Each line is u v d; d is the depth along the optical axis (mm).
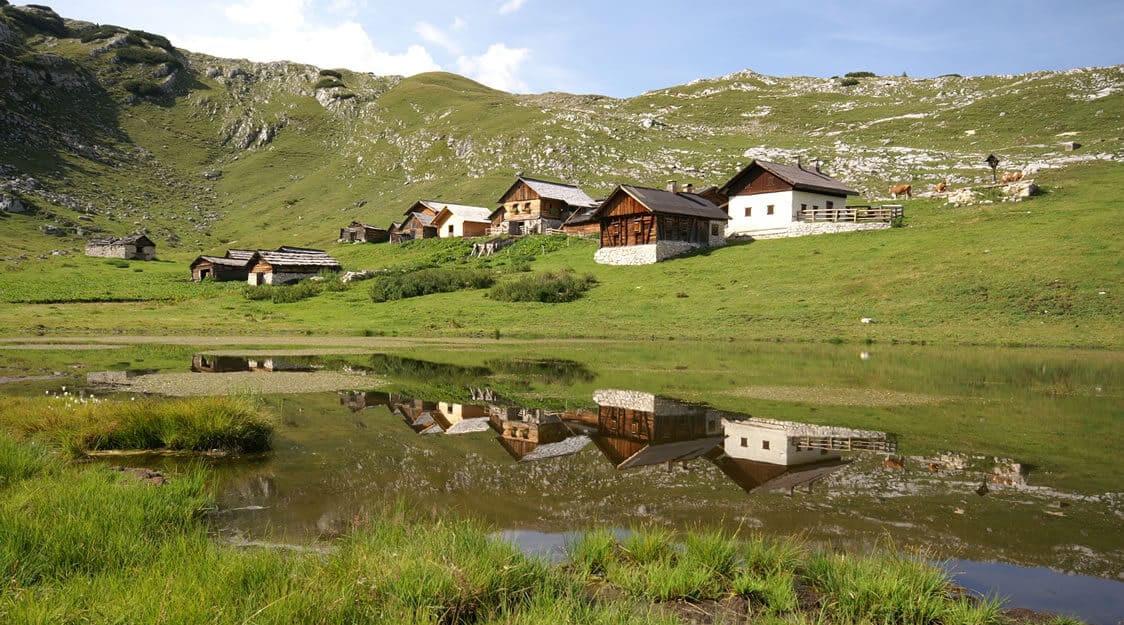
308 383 19859
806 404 16359
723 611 5434
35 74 181875
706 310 40875
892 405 16172
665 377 21484
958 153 101312
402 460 10672
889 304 37719
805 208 61594
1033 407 15969
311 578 5219
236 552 5852
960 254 43750
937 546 7004
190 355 28312
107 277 74625
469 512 8016
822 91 180875
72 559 5766
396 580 5254
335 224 123500
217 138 197250
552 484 9273
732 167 113562
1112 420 14352
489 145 150125
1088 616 5414
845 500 8586
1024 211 53688
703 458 10875
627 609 5203
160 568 5453
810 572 6086
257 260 73062
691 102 184125
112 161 161375
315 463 10469
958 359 26125
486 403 16484
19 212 113812
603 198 107875
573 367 24203
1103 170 68125
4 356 27016
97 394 17219
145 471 9531
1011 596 5793
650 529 7426
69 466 9711
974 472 10062
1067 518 7922
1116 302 33375
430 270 58531
